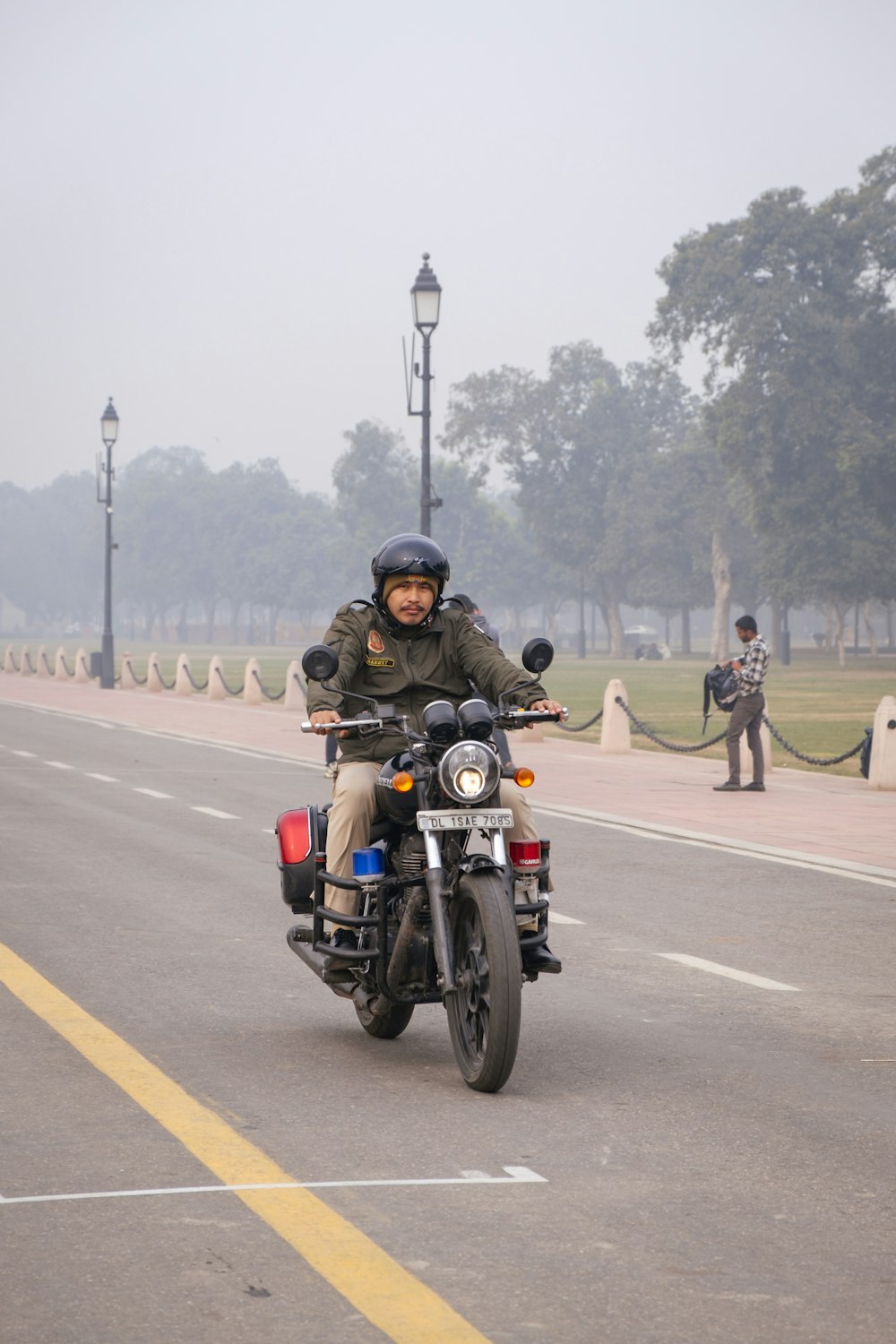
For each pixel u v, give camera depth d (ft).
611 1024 30.09
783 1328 15.97
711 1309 16.40
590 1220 19.03
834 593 322.75
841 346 295.07
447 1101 24.39
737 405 297.12
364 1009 27.55
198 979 33.50
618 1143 22.25
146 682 206.69
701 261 304.30
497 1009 24.12
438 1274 17.24
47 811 66.23
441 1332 15.74
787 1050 28.14
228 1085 25.13
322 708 26.17
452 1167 20.99
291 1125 22.88
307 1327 15.83
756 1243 18.38
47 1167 20.72
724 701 79.05
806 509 302.86
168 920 40.60
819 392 293.02
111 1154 21.35
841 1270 17.58
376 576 27.68
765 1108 24.23
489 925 24.40
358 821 26.91
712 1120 23.54
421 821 24.72
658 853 55.72
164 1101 24.04
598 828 63.36
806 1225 19.01
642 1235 18.57
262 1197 19.66
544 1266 17.52
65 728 124.16
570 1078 25.95
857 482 287.69
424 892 25.44
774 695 198.08
